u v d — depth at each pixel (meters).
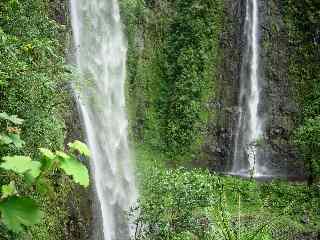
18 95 6.70
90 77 15.73
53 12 13.68
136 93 18.30
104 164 15.41
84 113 14.59
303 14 19.19
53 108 8.77
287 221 14.52
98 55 16.58
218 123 18.88
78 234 10.87
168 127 18.42
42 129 7.31
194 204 10.19
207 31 18.83
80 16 15.89
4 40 6.43
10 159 2.20
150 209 10.46
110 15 17.44
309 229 14.43
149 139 18.20
